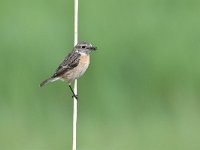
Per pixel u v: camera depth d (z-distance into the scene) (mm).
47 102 16797
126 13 17703
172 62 17203
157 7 17984
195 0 18250
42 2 17891
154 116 16688
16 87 16734
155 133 16219
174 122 16641
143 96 16922
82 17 17422
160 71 17125
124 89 16906
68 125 16562
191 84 17172
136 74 17062
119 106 16656
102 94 16750
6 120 16469
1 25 17469
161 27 17594
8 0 18156
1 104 16641
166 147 15891
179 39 17484
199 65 17297
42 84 13398
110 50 17109
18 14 17734
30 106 16656
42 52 17047
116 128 16391
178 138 16156
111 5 17750
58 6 17703
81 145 16219
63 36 17250
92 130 16375
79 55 13477
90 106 16781
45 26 17297
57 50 17078
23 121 16469
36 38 17172
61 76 13422
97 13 17531
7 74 16859
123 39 17281
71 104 16828
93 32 17266
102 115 16641
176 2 18188
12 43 17219
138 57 17172
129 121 16547
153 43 17328
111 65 17016
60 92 16906
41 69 16953
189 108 16891
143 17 17672
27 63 16953
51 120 16578
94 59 16953
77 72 13477
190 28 17672
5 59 17062
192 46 17453
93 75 16875
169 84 17109
